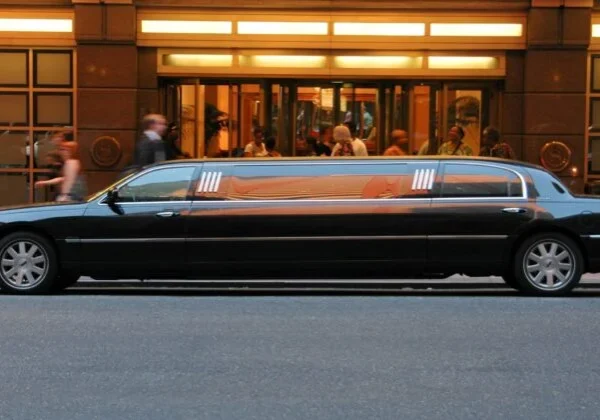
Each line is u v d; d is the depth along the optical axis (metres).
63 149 13.01
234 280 11.53
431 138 16.78
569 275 10.09
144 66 16.52
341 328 8.17
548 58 16.20
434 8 16.28
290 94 16.78
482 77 16.44
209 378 6.46
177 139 16.47
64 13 16.41
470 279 11.76
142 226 10.02
